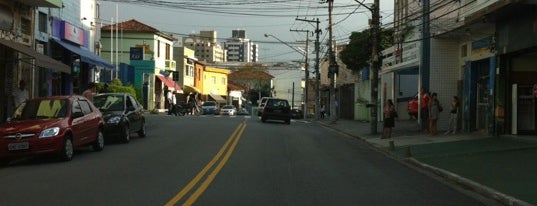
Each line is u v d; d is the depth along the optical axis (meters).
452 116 23.86
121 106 19.77
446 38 25.53
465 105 24.42
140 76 53.50
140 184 10.77
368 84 42.56
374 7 25.95
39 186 10.49
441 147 18.75
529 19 17.80
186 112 51.41
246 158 15.34
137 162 14.11
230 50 104.44
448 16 24.08
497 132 20.66
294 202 9.30
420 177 12.88
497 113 20.64
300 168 13.66
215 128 26.73
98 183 10.85
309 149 18.61
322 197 9.82
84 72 32.47
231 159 14.99
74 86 29.94
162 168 13.03
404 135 24.47
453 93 25.92
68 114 14.87
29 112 15.00
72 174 12.05
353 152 18.39
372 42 26.81
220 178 11.67
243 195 9.81
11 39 21.66
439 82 26.00
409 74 36.75
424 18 25.94
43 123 14.01
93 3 35.78
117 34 50.88
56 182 10.96
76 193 9.77
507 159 14.93
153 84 54.28
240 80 101.19
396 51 31.56
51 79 26.48
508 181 11.59
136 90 47.53
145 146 18.20
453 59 25.94
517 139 19.03
